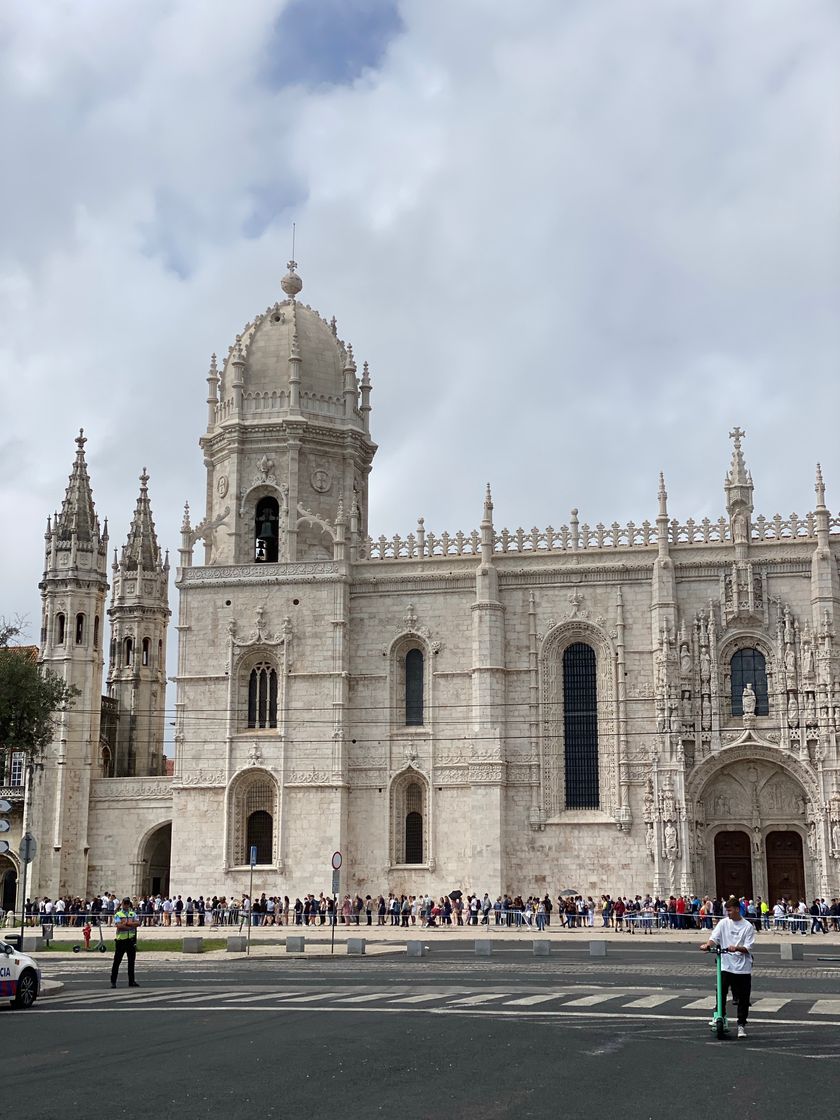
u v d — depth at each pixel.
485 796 84.94
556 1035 27.88
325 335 99.88
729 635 84.94
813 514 85.56
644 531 87.75
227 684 90.38
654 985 40.47
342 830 86.94
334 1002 35.53
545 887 84.12
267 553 96.19
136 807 94.31
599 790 85.31
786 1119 19.11
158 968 52.22
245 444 95.94
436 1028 29.28
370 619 90.56
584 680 87.31
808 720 82.50
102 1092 21.70
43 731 76.62
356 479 98.31
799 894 82.69
